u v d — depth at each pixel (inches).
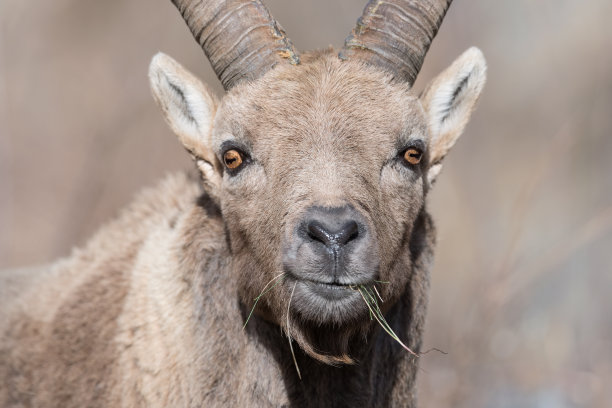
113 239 764.0
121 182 1381.6
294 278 570.6
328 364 625.0
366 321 602.5
